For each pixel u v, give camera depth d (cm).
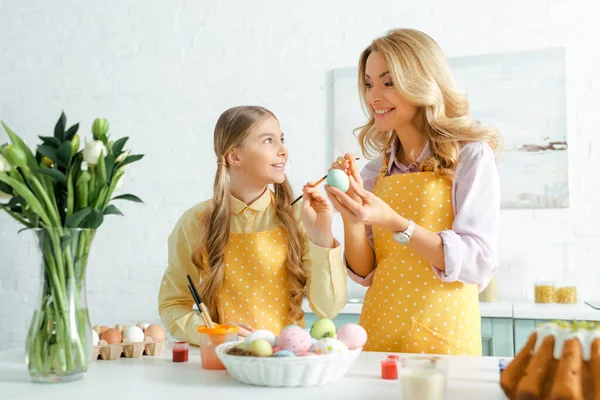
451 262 129
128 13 352
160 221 332
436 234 133
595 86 275
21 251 347
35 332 99
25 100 363
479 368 107
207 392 91
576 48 279
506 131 280
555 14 282
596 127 273
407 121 151
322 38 317
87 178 103
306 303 256
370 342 146
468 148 145
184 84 338
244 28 331
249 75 327
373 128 166
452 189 144
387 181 154
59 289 100
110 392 91
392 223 131
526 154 278
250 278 151
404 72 142
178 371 108
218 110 331
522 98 280
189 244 156
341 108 308
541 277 274
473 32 292
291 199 161
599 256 269
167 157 336
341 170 135
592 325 78
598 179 271
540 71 279
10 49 369
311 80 316
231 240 154
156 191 335
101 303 334
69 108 356
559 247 273
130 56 349
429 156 149
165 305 151
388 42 147
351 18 313
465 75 288
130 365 114
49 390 94
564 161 273
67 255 101
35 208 98
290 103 318
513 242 278
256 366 92
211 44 336
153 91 343
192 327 140
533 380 76
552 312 225
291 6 324
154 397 88
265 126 156
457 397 86
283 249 154
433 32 298
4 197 105
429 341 138
